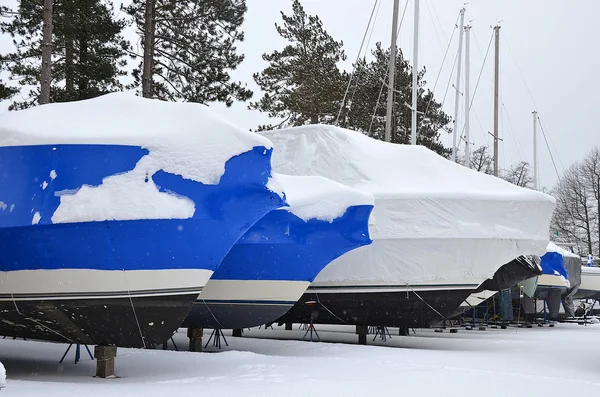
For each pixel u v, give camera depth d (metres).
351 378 8.45
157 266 8.57
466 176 14.52
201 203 8.77
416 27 23.38
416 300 13.73
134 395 6.93
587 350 13.16
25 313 8.71
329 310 14.34
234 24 26.27
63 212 8.32
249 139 9.13
